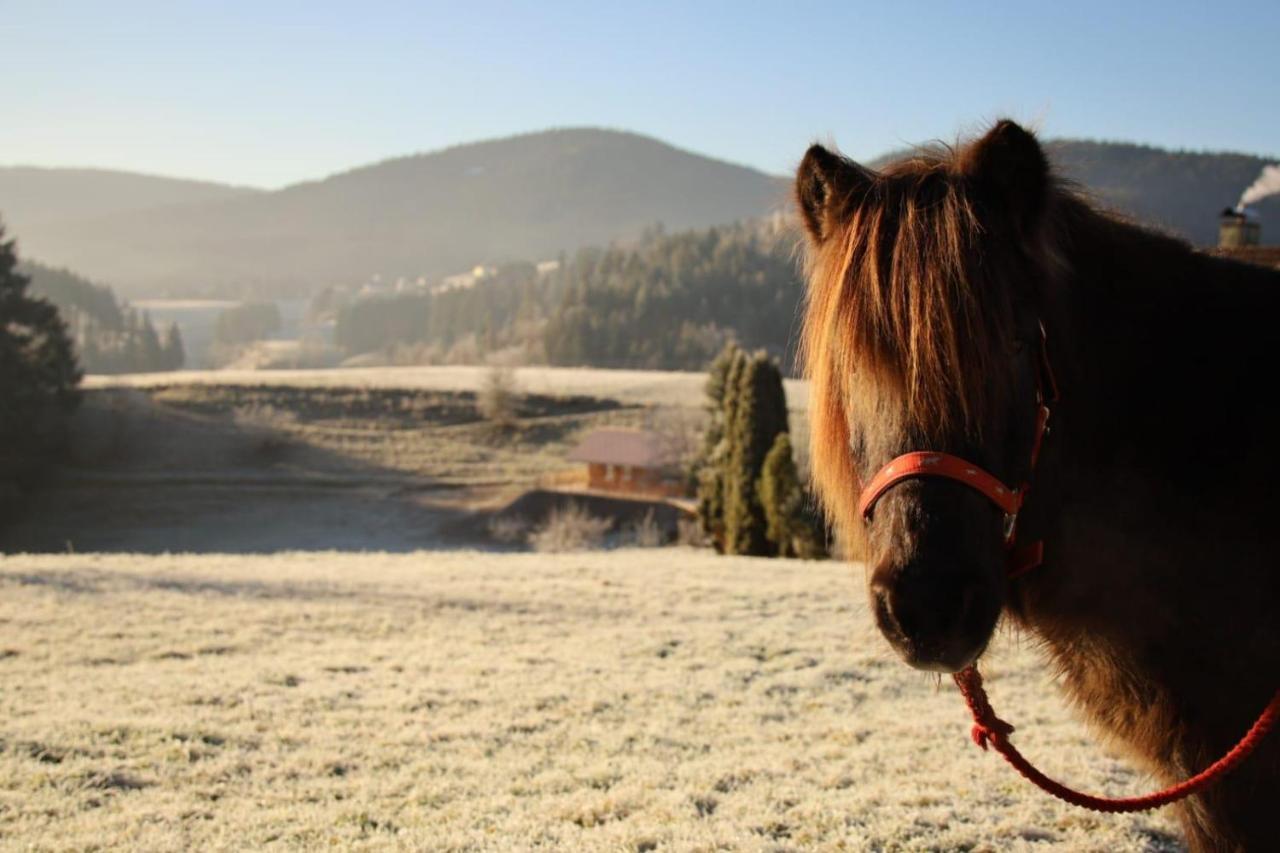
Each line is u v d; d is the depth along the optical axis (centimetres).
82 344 17525
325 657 1190
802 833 611
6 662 1110
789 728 891
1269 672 275
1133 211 338
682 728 896
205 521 5788
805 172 288
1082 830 607
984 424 241
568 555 2625
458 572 2067
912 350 238
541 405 8356
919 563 233
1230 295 299
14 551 5109
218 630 1342
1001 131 252
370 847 590
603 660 1198
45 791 675
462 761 784
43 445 6300
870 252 252
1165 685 288
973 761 768
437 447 7431
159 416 7519
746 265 17775
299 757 783
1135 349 293
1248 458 279
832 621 1462
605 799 685
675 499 5959
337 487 6538
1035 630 311
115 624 1341
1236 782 276
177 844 586
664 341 15212
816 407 281
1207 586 280
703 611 1560
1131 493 287
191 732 831
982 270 243
